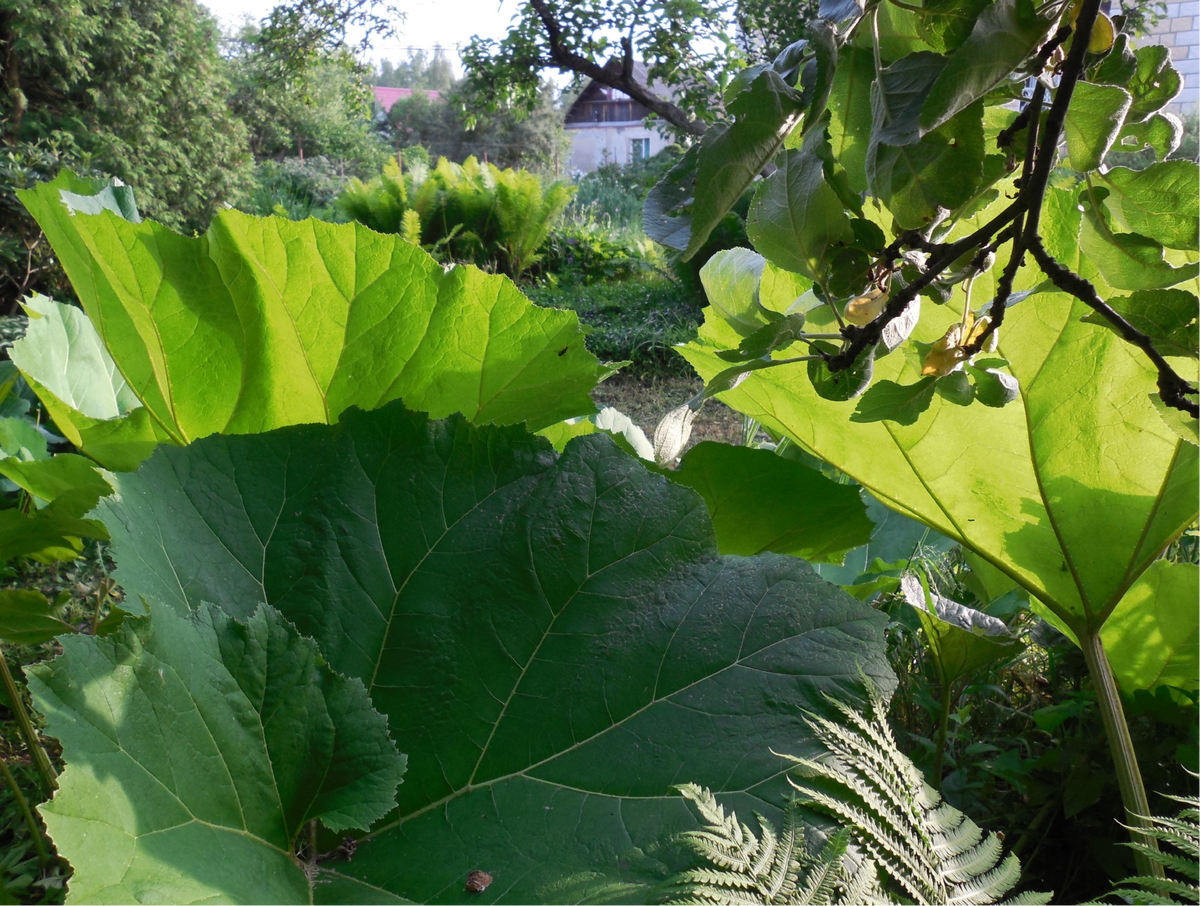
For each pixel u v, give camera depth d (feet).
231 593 4.27
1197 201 2.23
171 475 4.42
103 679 3.04
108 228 4.74
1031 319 4.49
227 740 3.44
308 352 5.32
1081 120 2.16
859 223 2.39
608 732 4.04
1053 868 5.29
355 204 44.34
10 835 6.59
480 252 43.80
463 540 4.51
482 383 5.49
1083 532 4.97
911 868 3.33
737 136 2.15
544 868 3.57
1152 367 4.35
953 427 5.00
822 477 5.70
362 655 4.33
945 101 1.93
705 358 5.82
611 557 4.43
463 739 4.16
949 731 6.34
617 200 66.54
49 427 12.40
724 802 3.66
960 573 8.01
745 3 32.14
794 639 4.14
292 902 3.36
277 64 47.37
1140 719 5.63
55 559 6.91
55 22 33.65
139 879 2.76
